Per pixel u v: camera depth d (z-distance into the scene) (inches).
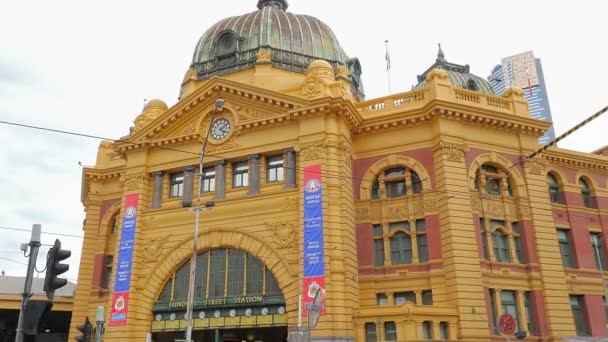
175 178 1400.1
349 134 1305.4
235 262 1239.5
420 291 1168.8
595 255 1440.7
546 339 1147.3
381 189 1284.4
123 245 1337.4
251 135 1315.2
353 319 1093.8
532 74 7160.4
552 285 1198.3
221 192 1295.5
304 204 1173.1
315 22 1823.3
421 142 1275.8
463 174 1218.6
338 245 1127.6
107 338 1258.6
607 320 1332.4
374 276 1207.6
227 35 1704.0
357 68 1867.6
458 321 1077.1
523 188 1282.0
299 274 1123.3
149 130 1412.4
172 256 1289.4
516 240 1246.3
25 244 574.9
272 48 1652.3
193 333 1414.9
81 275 1622.8
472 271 1127.0
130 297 1274.6
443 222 1180.5
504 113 1298.0
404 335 1029.2
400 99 1350.9
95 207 1699.1
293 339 872.3
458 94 1327.5
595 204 1504.7
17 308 1712.6
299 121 1256.2
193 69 1718.8
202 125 1381.6
